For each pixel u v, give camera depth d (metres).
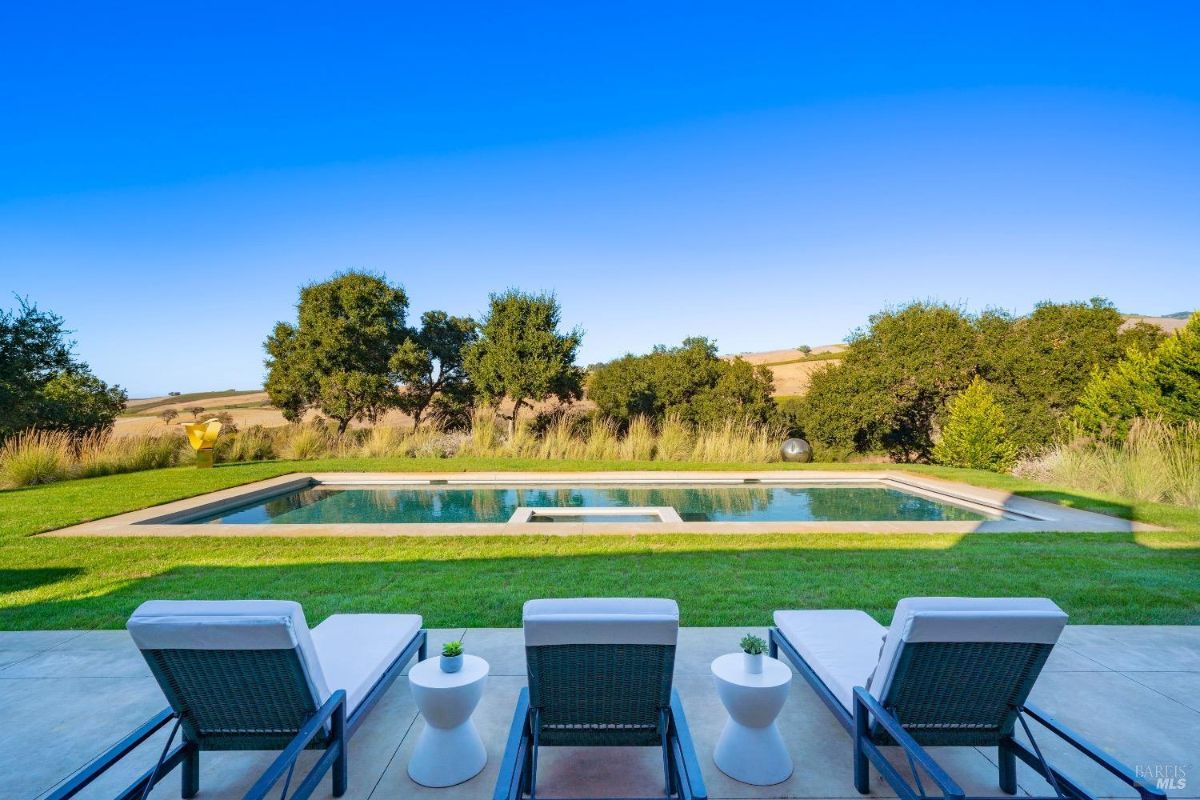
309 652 2.28
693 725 3.05
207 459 14.34
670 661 2.31
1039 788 2.54
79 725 3.10
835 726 3.05
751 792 2.53
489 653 3.89
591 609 2.20
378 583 5.39
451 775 2.60
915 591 5.04
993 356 18.89
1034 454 16.89
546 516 10.16
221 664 2.21
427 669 2.71
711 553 6.44
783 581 5.36
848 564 5.92
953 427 15.52
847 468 13.78
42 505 9.32
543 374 20.59
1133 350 14.16
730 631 4.20
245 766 2.75
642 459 16.02
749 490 12.60
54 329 16.95
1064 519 8.30
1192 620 4.41
